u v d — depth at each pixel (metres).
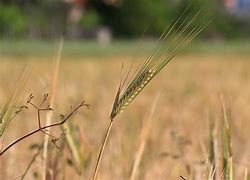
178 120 10.30
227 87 20.70
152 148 5.92
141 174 4.71
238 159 5.76
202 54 71.31
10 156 4.75
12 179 4.13
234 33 120.00
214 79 26.66
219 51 82.06
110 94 17.72
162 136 7.17
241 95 16.59
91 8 124.62
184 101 14.57
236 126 9.07
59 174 4.27
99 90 19.78
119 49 83.81
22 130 7.62
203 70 37.72
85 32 122.44
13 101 2.73
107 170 4.95
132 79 2.69
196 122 9.88
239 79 26.66
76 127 4.43
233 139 7.93
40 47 79.69
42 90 3.67
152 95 16.42
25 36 112.12
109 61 50.78
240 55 67.62
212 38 112.56
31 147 4.21
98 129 8.08
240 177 4.46
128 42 106.56
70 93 13.62
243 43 105.69
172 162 5.06
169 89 19.91
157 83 23.50
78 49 80.75
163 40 2.63
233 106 12.55
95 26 123.44
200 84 22.80
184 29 2.63
